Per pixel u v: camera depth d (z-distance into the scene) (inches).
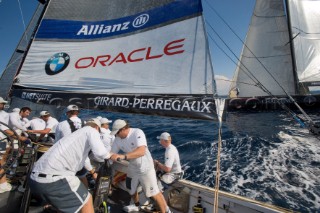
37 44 168.9
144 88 128.4
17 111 155.7
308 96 643.5
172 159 133.3
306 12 757.3
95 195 90.3
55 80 153.8
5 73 201.0
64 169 79.2
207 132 443.2
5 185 124.7
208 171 258.8
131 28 145.2
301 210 182.7
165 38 131.0
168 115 113.4
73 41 160.6
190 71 117.5
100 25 157.3
